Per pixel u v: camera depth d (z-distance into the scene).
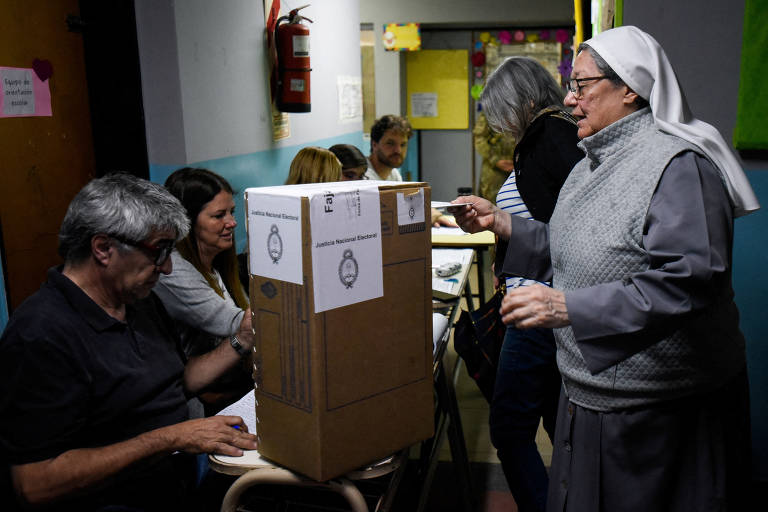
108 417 1.34
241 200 3.12
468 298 3.55
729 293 1.33
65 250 1.32
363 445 1.19
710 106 2.02
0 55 1.98
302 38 3.41
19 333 1.23
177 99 2.52
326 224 1.07
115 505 1.31
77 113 2.37
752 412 2.14
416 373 1.26
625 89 1.31
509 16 5.79
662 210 1.21
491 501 2.30
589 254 1.33
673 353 1.29
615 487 1.38
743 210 1.28
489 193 5.23
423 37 6.40
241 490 1.24
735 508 1.42
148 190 1.32
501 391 1.96
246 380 1.91
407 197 1.19
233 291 2.09
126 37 2.45
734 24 1.97
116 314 1.39
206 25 2.73
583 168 1.47
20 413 1.21
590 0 3.02
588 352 1.22
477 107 6.45
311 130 4.16
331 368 1.12
